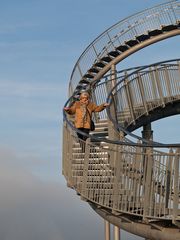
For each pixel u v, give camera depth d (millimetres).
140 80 19266
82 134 13273
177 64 19672
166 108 19797
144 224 12281
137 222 12430
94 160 13094
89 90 20016
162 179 11445
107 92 19812
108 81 19797
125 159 12141
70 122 14211
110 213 12992
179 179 11250
